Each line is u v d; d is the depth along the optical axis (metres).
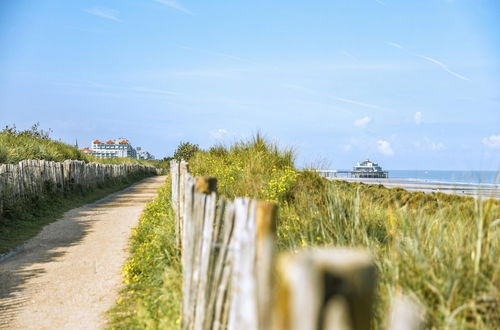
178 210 7.04
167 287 5.36
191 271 3.83
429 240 3.92
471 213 4.46
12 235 10.91
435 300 3.12
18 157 17.28
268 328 2.02
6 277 7.75
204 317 3.45
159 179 39.88
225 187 10.32
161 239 7.54
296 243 4.95
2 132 22.36
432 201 6.18
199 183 4.07
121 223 12.73
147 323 4.96
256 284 2.49
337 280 1.26
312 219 5.57
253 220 2.62
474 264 3.27
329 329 1.26
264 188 9.34
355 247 4.46
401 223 4.53
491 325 2.93
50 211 14.27
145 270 7.05
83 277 7.63
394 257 3.56
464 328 2.83
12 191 12.57
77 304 6.39
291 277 1.35
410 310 1.38
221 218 3.51
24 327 5.67
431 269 3.29
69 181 18.28
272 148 13.89
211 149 19.03
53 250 9.62
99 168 24.19
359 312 1.27
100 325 5.59
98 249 9.59
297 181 8.59
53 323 5.77
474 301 3.01
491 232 3.60
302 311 1.30
